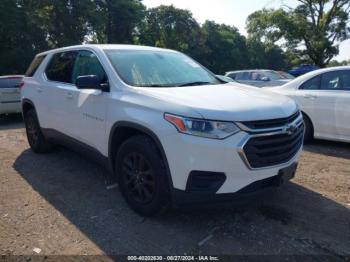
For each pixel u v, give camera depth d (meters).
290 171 3.40
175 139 3.06
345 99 6.00
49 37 32.44
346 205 3.86
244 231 3.32
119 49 4.42
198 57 57.56
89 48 4.61
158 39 52.66
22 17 28.22
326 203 3.91
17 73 29.25
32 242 3.18
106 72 4.06
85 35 35.59
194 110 3.04
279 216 3.61
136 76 3.96
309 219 3.54
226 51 64.25
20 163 5.50
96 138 4.16
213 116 2.97
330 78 6.39
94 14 34.41
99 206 3.89
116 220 3.56
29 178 4.80
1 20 27.27
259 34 33.12
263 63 63.53
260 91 3.95
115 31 43.00
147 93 3.50
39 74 5.73
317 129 6.46
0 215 3.70
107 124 3.88
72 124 4.64
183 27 52.34
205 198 3.05
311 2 31.66
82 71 4.58
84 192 4.29
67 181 4.68
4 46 29.17
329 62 32.44
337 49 31.39
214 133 2.95
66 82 4.91
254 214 3.65
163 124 3.16
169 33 52.38
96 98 4.06
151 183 3.41
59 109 4.91
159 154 3.31
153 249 3.05
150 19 51.50
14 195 4.21
